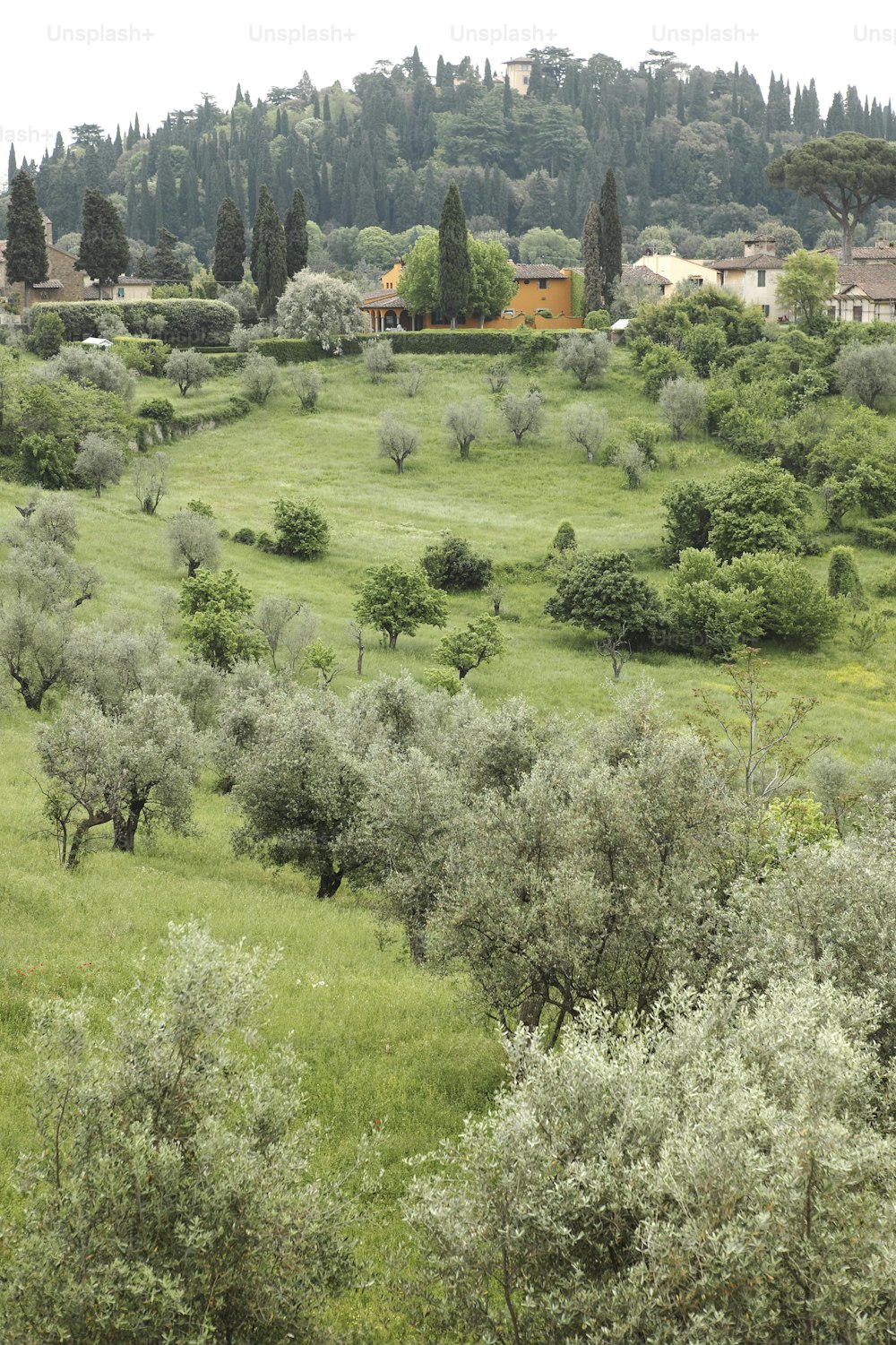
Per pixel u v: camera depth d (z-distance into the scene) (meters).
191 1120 11.53
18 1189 11.05
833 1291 9.42
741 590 69.50
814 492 91.31
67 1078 11.38
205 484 96.50
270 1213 10.95
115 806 30.83
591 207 143.38
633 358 124.25
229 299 149.75
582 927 17.20
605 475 99.94
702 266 153.12
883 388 108.25
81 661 48.22
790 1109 11.23
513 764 25.62
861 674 65.19
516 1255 10.60
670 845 18.52
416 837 24.47
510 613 74.50
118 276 149.62
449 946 18.36
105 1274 10.11
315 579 76.50
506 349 129.38
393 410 116.75
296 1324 11.30
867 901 16.56
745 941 16.78
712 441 104.56
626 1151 10.62
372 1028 21.28
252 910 28.02
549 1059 11.46
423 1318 12.05
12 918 24.17
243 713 37.06
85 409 94.19
